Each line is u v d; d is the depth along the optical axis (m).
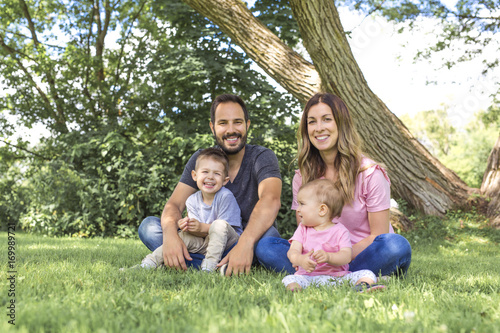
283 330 1.22
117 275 2.21
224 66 8.66
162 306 1.48
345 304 1.51
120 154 7.73
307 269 2.11
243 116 3.04
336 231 2.32
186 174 3.16
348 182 2.52
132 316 1.34
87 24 11.86
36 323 1.27
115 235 7.35
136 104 9.80
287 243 2.64
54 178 7.25
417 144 7.54
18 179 9.30
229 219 2.88
